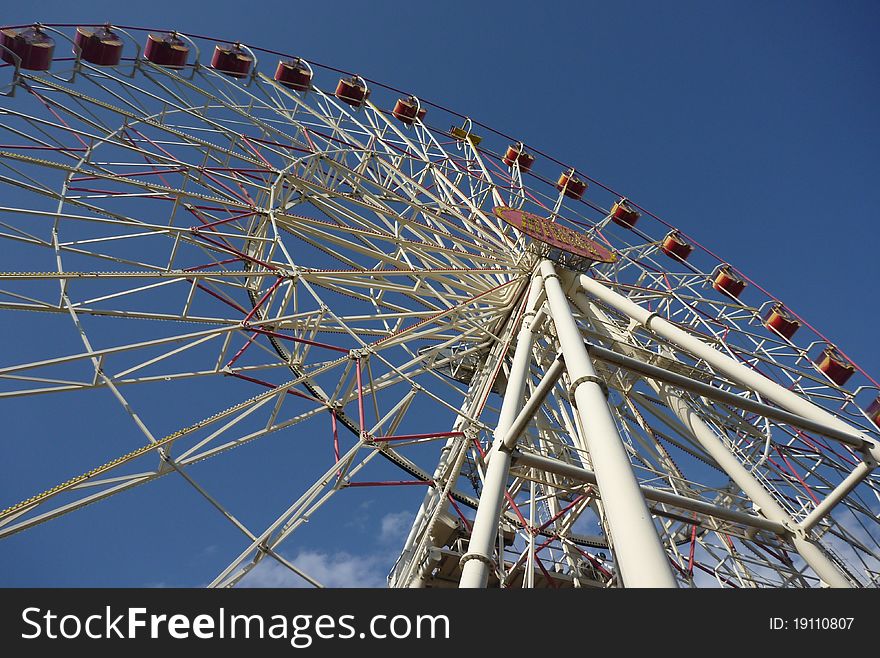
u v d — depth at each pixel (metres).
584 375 11.12
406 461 21.48
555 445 23.28
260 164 23.09
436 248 23.11
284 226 22.28
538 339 24.22
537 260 23.83
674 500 14.59
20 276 15.22
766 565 21.62
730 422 23.89
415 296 23.67
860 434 13.30
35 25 21.36
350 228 22.12
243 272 19.02
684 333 17.88
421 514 20.88
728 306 27.92
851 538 20.00
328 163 24.50
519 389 16.02
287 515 14.59
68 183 19.28
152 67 24.69
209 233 19.97
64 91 20.61
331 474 15.88
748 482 17.53
